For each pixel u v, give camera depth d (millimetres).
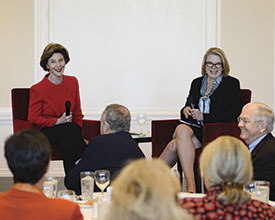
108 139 3176
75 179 3152
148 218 1072
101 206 2023
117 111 3270
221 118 4574
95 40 6355
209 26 6348
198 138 4602
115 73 6402
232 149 1751
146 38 6402
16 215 1619
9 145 1701
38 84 4770
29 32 6242
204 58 4832
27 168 1677
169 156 4656
